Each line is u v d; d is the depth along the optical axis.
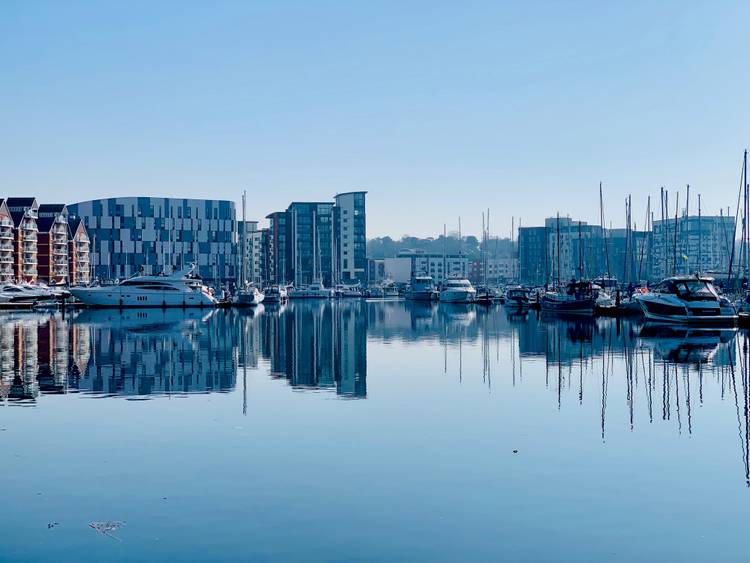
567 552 17.70
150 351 62.16
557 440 28.64
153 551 17.67
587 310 119.31
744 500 21.42
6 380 44.59
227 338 77.38
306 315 131.88
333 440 28.48
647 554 17.62
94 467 24.64
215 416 33.31
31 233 179.00
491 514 20.19
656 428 30.78
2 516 20.00
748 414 33.72
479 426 31.14
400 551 17.70
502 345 68.69
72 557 17.36
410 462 25.34
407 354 60.97
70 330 85.62
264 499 21.38
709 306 87.12
